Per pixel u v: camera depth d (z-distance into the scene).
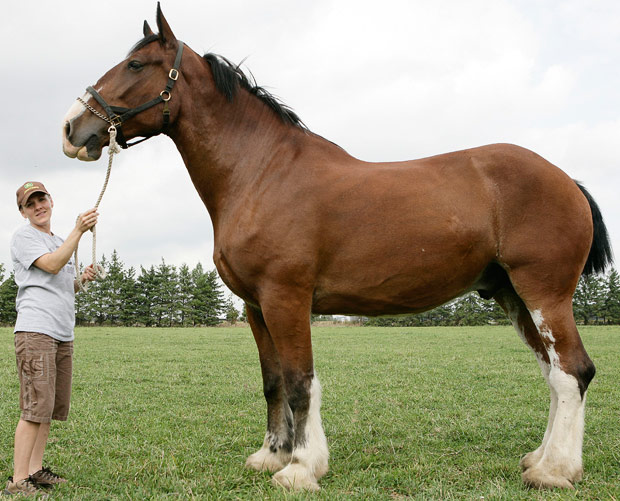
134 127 3.65
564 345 3.29
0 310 41.75
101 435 4.62
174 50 3.69
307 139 3.71
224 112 3.73
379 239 3.32
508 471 3.59
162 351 13.31
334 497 3.01
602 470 3.50
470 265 3.44
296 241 3.32
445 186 3.41
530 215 3.37
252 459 3.77
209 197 3.78
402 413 5.71
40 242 3.39
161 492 3.20
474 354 12.15
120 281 48.78
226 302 51.94
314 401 3.34
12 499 2.96
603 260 3.76
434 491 3.17
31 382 3.19
